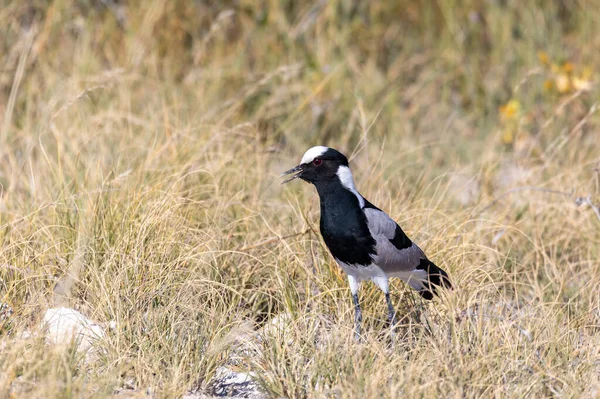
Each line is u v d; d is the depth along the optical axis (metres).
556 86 17.92
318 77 17.36
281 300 10.38
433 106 18.53
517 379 8.48
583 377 8.62
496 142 16.66
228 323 9.38
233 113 16.03
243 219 11.57
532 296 11.23
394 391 7.83
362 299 10.48
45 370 7.82
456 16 20.44
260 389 8.69
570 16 20.97
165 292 9.79
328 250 10.71
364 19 19.92
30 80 15.51
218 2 18.28
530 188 12.44
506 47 19.70
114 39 17.34
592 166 14.59
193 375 8.62
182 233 10.83
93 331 8.87
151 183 11.83
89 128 13.83
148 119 14.55
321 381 8.47
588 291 11.05
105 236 10.48
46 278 10.09
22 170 12.97
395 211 11.71
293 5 19.22
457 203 13.69
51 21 16.64
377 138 16.42
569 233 12.72
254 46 18.17
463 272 10.65
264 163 13.65
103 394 7.61
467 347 8.80
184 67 17.38
